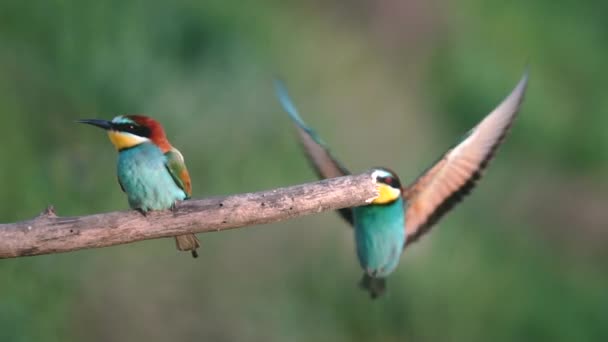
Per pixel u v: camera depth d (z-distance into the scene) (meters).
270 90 13.34
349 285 14.15
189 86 12.73
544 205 15.09
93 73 12.16
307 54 14.70
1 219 11.27
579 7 15.25
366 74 15.08
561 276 14.65
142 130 8.08
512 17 14.98
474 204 14.48
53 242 7.37
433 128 14.68
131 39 12.41
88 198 12.02
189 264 14.12
